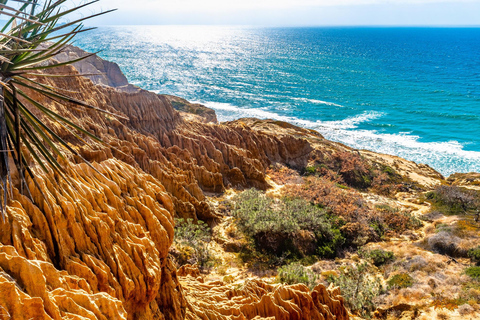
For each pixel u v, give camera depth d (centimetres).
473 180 5494
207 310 1317
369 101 14175
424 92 15975
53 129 2366
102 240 907
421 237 3550
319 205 3950
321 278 2525
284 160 5253
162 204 1247
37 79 2445
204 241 2914
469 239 3067
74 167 1016
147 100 3959
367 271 2755
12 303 578
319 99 14612
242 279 2470
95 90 3409
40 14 614
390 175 5662
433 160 8306
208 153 4181
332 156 5669
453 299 2088
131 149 3142
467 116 11838
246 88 16825
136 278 933
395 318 2069
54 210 812
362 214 3847
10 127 655
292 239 3050
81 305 704
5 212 680
